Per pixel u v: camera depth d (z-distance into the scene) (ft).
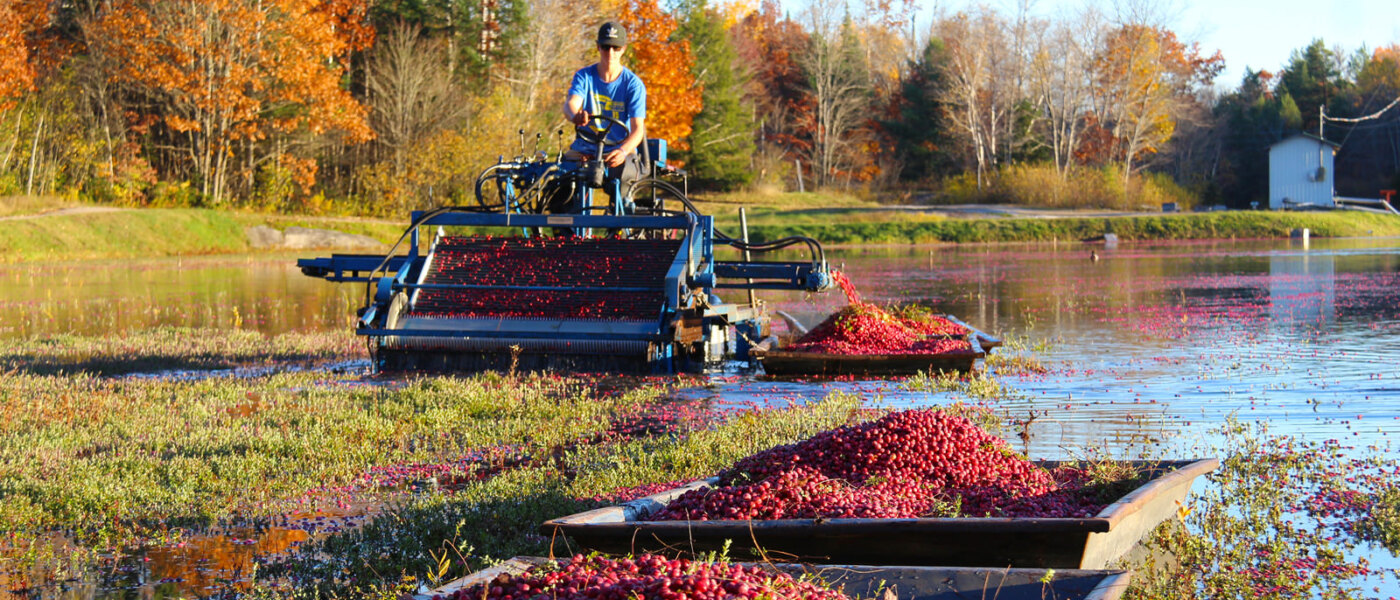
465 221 47.21
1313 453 26.66
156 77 145.07
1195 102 279.28
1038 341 53.01
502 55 192.24
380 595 16.75
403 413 33.63
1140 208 215.31
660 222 45.68
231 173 163.84
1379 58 291.79
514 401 35.58
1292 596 17.20
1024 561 16.34
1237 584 17.54
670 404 36.06
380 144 173.27
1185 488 20.45
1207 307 69.15
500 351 44.32
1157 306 70.54
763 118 270.87
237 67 148.05
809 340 48.26
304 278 102.99
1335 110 277.44
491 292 46.14
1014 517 17.44
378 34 181.88
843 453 20.79
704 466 25.41
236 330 58.49
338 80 164.35
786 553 16.92
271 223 149.59
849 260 133.08
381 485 25.13
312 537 20.95
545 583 13.28
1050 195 221.66
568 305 45.01
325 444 28.86
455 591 13.84
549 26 190.60
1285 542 19.86
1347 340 50.96
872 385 40.06
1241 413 32.71
